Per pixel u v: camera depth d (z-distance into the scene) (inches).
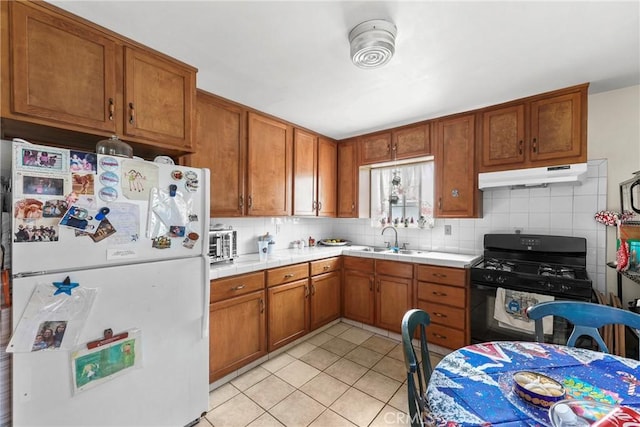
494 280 85.3
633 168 81.3
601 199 85.5
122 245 51.0
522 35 56.8
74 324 45.6
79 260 46.1
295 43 60.2
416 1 47.7
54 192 43.8
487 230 106.6
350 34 56.2
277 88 81.7
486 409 33.4
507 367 42.2
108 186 49.3
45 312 42.9
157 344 56.2
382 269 112.3
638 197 74.7
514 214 100.7
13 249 40.6
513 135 89.6
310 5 48.9
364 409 70.2
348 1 47.8
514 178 88.7
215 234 83.4
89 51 54.7
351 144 133.3
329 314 119.2
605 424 28.3
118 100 58.5
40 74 49.4
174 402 59.4
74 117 53.0
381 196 137.2
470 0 47.3
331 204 134.2
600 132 85.1
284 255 107.3
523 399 34.9
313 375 85.0
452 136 102.8
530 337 79.2
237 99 90.0
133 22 54.1
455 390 37.0
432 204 121.8
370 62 58.8
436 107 95.7
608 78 75.6
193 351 62.6
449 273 95.6
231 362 82.1
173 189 58.7
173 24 54.5
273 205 105.2
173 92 67.1
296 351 99.7
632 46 60.4
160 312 56.5
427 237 123.2
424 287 101.4
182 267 60.0
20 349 41.1
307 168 120.6
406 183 130.0
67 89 52.3
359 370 87.7
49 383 43.7
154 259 55.8
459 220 114.1
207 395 65.8
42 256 42.8
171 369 58.7
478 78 75.2
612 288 83.6
